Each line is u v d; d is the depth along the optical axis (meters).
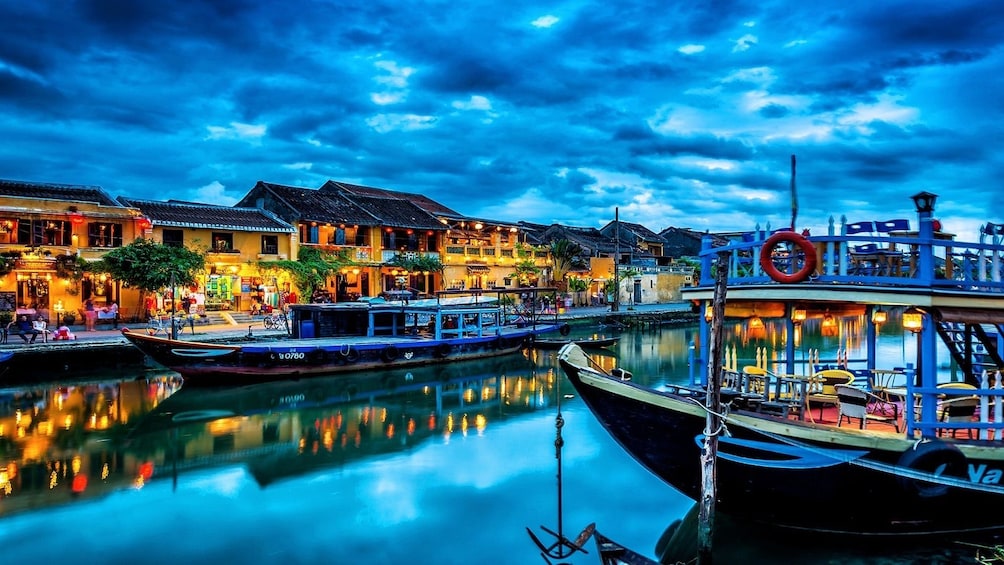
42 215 24.69
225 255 30.14
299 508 9.80
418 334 26.03
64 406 16.34
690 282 56.97
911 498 7.16
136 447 12.98
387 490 10.57
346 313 25.16
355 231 36.69
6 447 12.83
